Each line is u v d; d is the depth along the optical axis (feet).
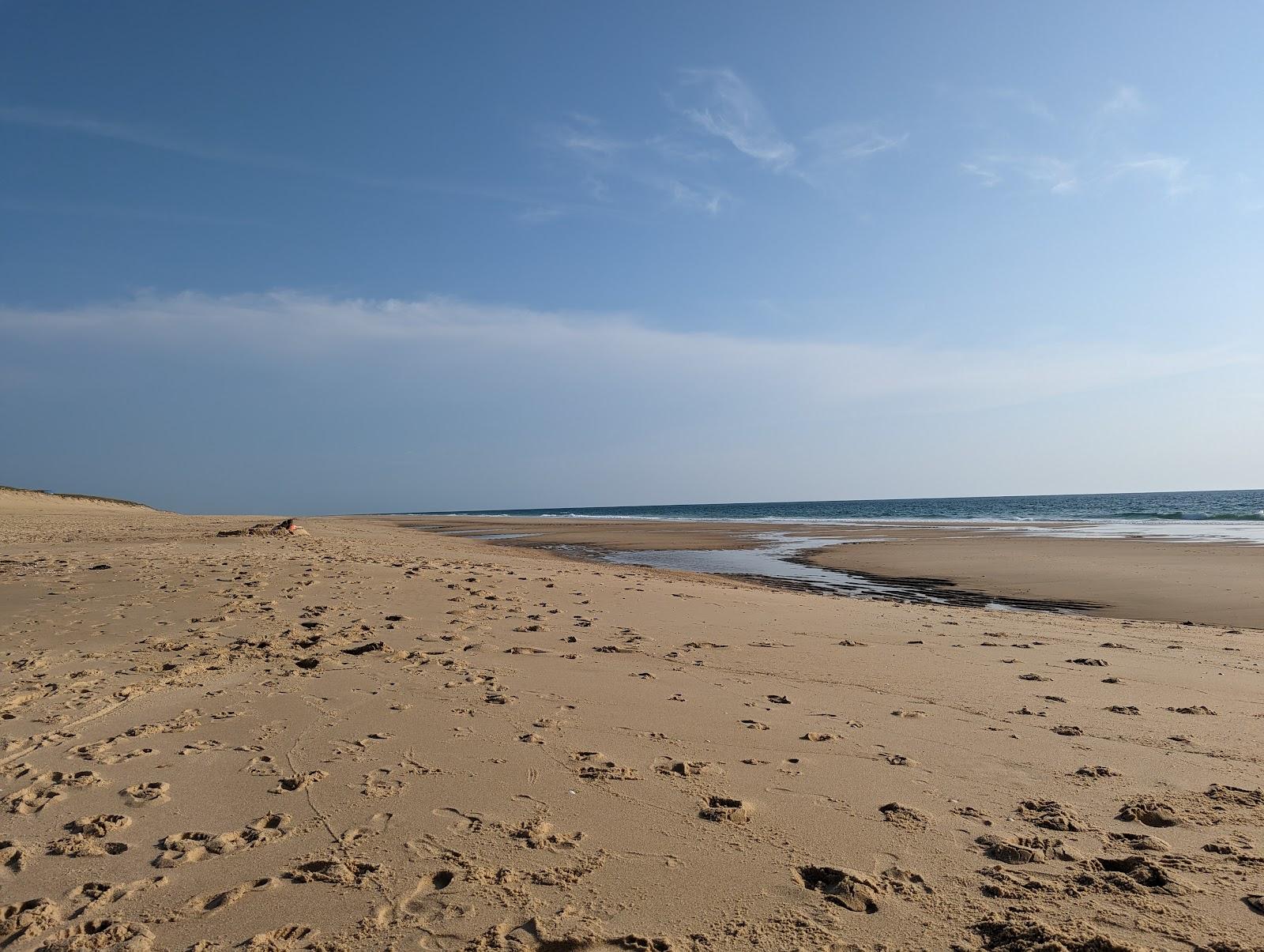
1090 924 8.97
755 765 14.35
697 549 89.35
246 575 36.37
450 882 10.00
